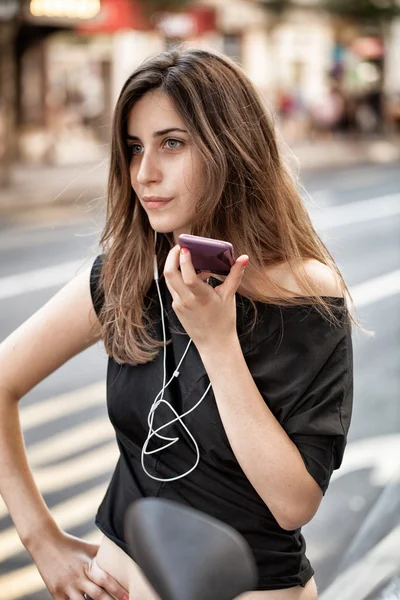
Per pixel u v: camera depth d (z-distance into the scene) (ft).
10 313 30.78
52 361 7.11
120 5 70.28
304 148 97.66
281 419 6.23
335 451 6.24
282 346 6.31
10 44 64.59
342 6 101.45
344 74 114.21
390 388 22.93
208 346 5.98
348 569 9.37
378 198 66.03
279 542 6.41
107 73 86.43
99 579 6.79
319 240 6.93
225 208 6.56
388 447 18.62
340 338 6.39
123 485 6.76
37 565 6.90
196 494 6.43
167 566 3.79
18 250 43.96
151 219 6.61
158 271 6.86
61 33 69.92
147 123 6.50
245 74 6.70
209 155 6.40
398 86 124.47
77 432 19.36
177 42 6.89
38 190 63.93
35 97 80.74
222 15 96.22
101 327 6.95
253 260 6.48
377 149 101.86
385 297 33.86
